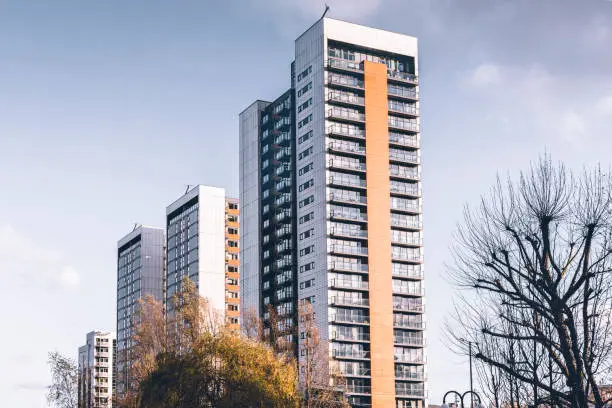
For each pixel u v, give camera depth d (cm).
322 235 15362
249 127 18538
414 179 16175
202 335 7494
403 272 15750
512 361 3072
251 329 11588
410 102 16550
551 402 2980
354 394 14638
